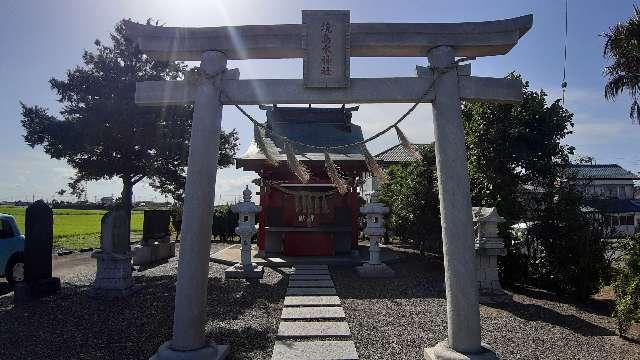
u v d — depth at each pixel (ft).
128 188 46.11
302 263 45.19
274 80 17.46
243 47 17.47
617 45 40.40
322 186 46.39
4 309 26.91
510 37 17.26
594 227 32.27
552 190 34.19
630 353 19.13
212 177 17.10
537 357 18.54
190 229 16.60
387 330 21.94
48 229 31.68
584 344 20.40
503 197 36.14
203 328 16.83
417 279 37.42
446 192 16.60
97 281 30.53
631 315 20.89
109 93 41.60
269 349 19.16
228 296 30.37
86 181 47.09
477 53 18.24
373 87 17.33
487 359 15.48
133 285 32.24
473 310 16.05
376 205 39.65
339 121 58.65
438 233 42.63
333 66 17.12
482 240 30.37
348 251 51.65
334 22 17.19
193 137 17.08
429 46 17.40
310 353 18.44
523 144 38.93
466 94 17.34
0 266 34.63
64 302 28.73
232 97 17.44
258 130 18.65
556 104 39.17
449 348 16.29
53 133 40.32
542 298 31.27
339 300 28.58
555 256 31.94
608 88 42.52
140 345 19.98
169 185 47.26
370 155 18.93
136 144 42.88
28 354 18.85
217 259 47.11
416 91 17.29
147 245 47.09
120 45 43.50
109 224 30.63
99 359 18.22
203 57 17.57
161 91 17.83
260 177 51.01
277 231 49.62
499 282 32.81
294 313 25.16
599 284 30.07
